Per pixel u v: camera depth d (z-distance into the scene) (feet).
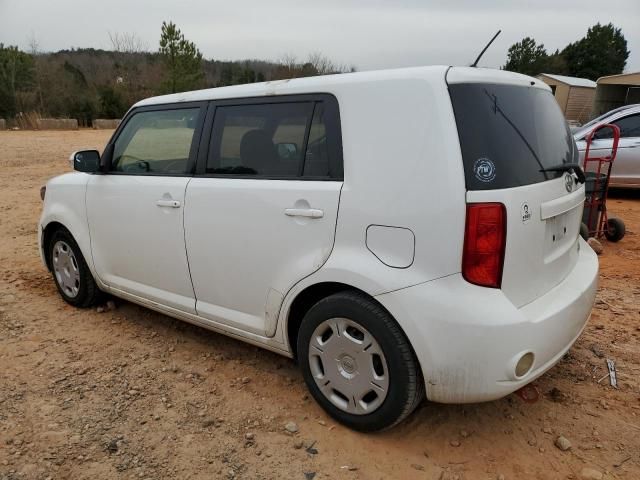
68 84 140.26
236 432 9.52
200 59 144.05
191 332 13.53
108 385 11.02
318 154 9.24
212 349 12.61
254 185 9.94
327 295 9.66
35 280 17.40
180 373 11.53
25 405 10.26
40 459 8.79
